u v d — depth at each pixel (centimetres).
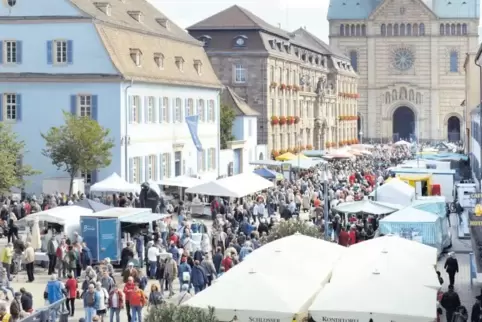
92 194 8969
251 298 3603
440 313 4528
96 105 9388
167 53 10812
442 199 7694
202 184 8275
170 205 8600
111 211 6625
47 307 4244
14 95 9506
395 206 7219
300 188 10312
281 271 3928
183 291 4881
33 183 9400
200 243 6456
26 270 6138
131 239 6638
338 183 10881
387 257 3994
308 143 18112
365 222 7275
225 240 6425
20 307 4431
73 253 5891
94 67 9369
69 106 9431
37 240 6381
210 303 3584
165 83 10388
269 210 8938
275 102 15400
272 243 4422
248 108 14225
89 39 9369
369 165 14950
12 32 9500
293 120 16300
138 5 11394
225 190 8188
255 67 14775
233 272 3875
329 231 7069
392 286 3616
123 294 4850
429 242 6544
